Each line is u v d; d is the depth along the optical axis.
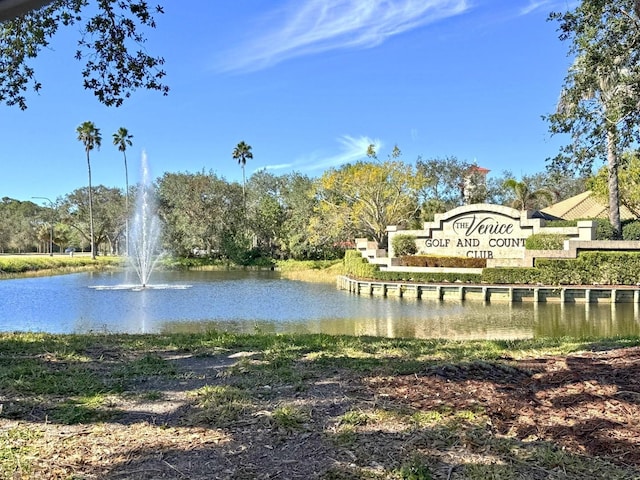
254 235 47.12
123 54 7.43
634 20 6.91
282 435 3.14
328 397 3.86
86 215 55.62
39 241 67.44
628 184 24.67
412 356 5.49
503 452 2.86
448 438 3.04
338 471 2.65
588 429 3.12
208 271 38.31
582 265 19.20
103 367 5.01
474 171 47.47
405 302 18.45
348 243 40.69
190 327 12.38
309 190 40.94
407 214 34.41
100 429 3.27
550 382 4.09
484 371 4.50
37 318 14.06
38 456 2.84
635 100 7.00
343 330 11.96
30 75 8.09
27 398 3.87
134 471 2.68
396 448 2.93
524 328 12.41
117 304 17.16
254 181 57.62
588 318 14.29
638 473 2.60
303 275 32.84
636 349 5.35
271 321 13.55
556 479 2.56
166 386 4.29
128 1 7.17
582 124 7.74
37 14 7.48
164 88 7.86
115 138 52.66
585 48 7.30
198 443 3.04
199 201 45.66
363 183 33.06
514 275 19.91
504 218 23.70
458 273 20.80
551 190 46.72
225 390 4.01
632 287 18.08
